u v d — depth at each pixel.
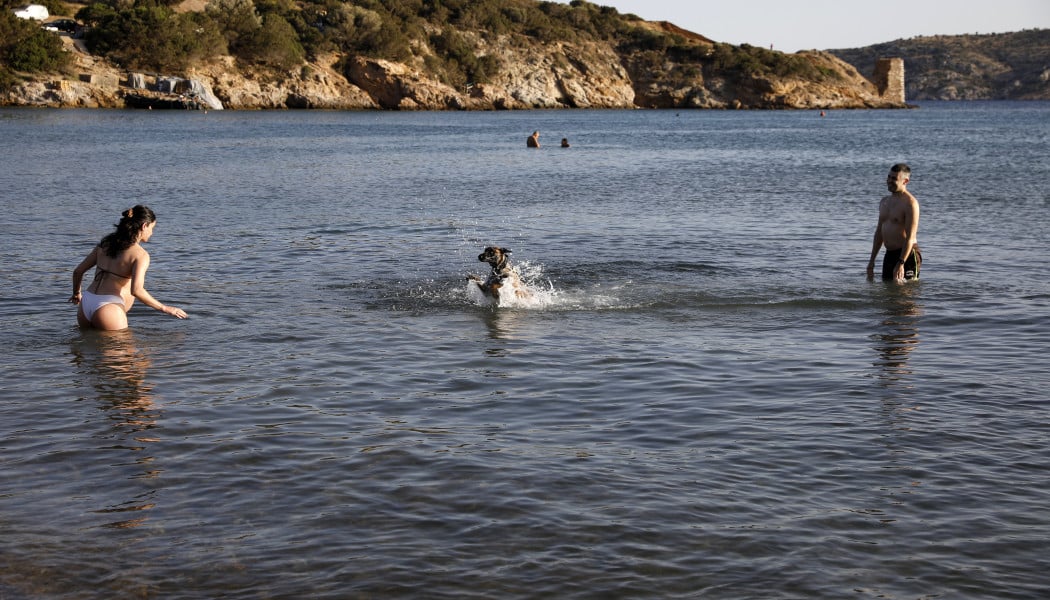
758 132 78.38
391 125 83.62
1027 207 22.86
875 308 11.82
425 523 5.55
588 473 6.32
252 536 5.39
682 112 148.50
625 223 20.39
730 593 4.76
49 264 14.59
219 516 5.66
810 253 16.17
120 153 42.38
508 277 12.02
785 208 23.33
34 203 23.17
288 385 8.44
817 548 5.24
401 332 10.53
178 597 4.73
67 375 8.69
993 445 6.90
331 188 28.36
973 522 5.58
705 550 5.22
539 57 157.75
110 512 5.71
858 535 5.41
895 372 8.92
